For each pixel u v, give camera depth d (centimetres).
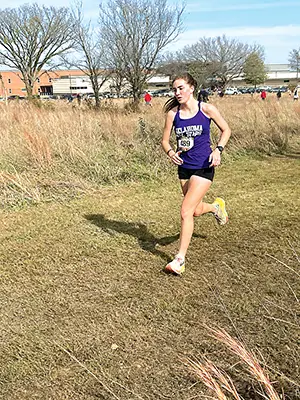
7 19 3541
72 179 781
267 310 347
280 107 1456
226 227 550
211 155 402
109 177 809
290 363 286
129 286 401
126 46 2930
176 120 413
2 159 841
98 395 266
